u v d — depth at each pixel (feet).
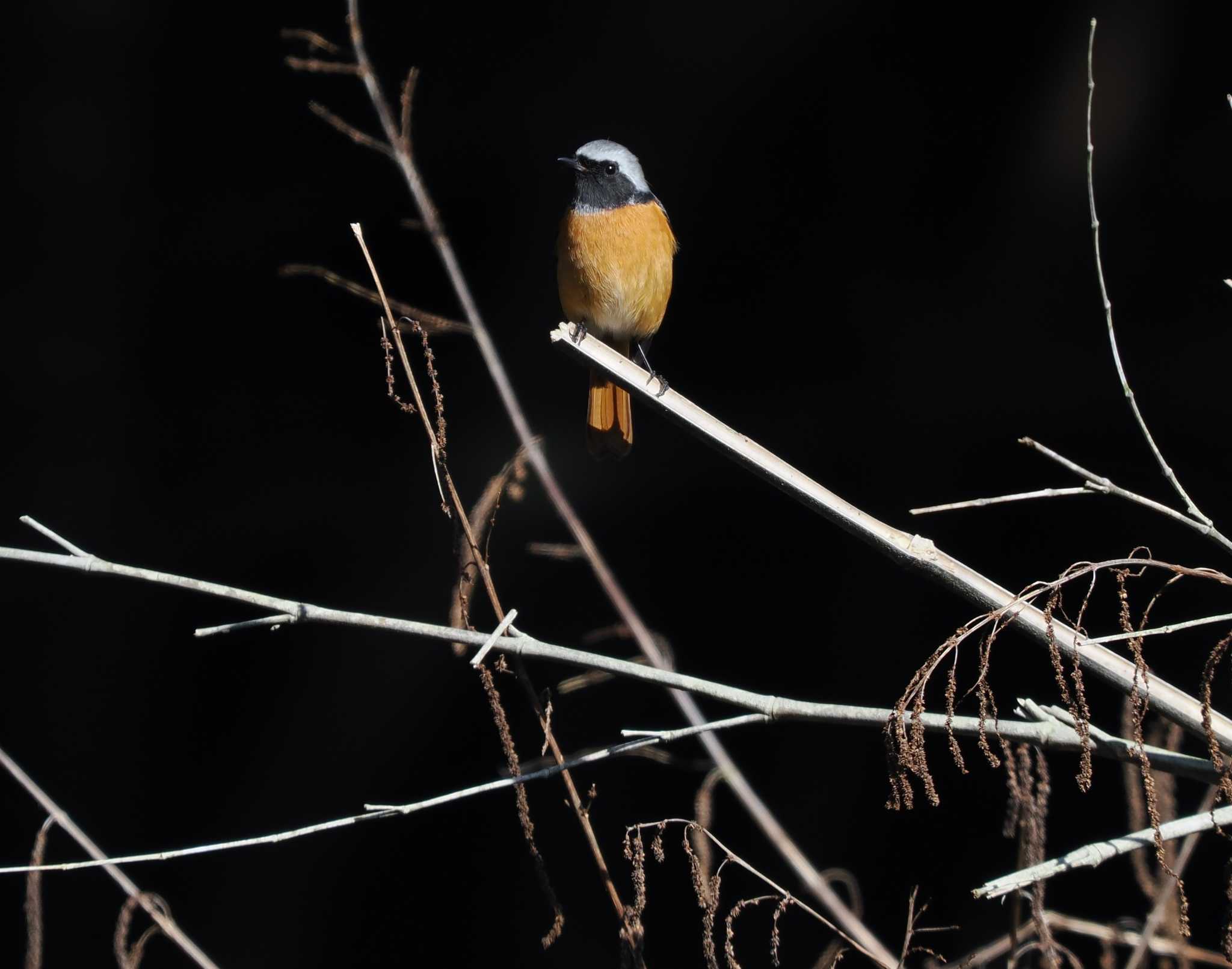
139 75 40.40
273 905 36.37
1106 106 36.76
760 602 37.50
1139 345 35.99
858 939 17.26
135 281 40.78
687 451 39.19
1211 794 13.51
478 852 36.17
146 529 39.86
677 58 39.45
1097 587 33.94
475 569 16.93
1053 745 12.96
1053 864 11.47
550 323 39.32
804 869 17.99
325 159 40.04
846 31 38.86
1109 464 35.35
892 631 36.73
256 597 14.38
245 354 40.78
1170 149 36.29
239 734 38.27
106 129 40.40
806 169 39.42
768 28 39.14
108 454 40.19
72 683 38.88
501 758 36.83
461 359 39.45
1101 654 13.52
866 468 37.40
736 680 36.81
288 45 39.34
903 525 36.52
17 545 39.52
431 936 35.45
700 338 39.45
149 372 40.65
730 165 39.68
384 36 39.14
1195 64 36.11
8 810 37.22
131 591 39.50
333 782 37.60
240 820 37.35
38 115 40.27
